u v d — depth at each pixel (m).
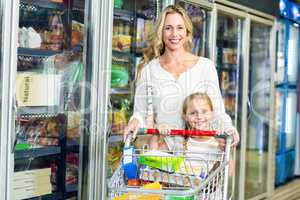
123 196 2.17
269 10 6.09
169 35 2.83
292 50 7.27
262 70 6.26
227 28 5.36
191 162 2.44
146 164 2.46
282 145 7.05
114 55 3.88
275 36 6.29
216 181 2.34
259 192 6.14
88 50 3.57
